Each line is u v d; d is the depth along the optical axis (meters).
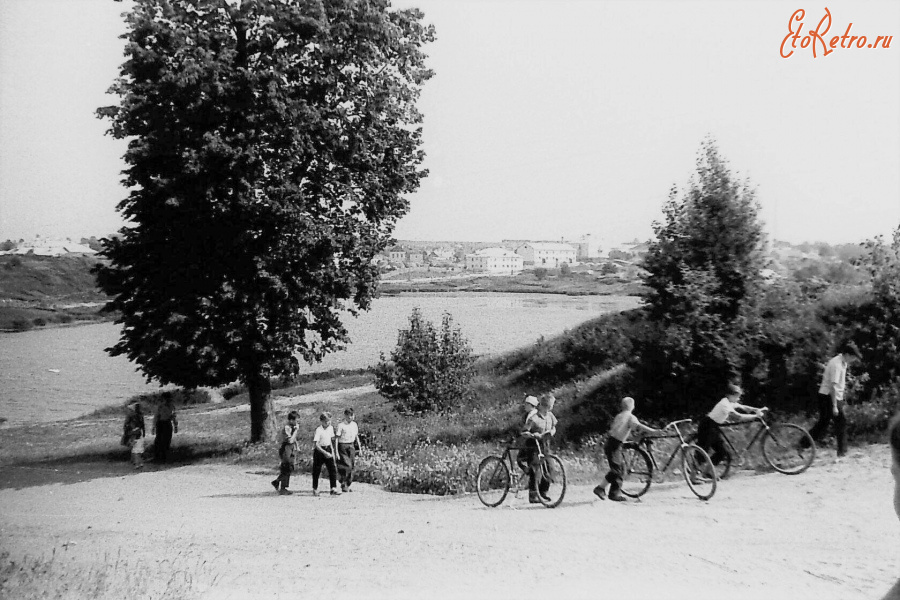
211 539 11.88
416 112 28.50
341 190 26.97
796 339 19.48
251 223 25.84
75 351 83.00
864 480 12.80
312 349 27.64
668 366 19.95
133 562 10.06
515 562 9.22
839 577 8.12
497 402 32.81
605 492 13.45
